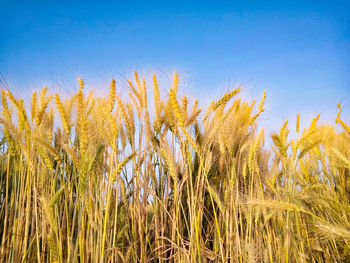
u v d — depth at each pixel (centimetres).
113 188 59
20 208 53
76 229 56
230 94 57
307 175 68
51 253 43
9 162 58
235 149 65
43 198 46
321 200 56
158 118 59
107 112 49
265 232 62
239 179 66
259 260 55
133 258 54
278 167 71
